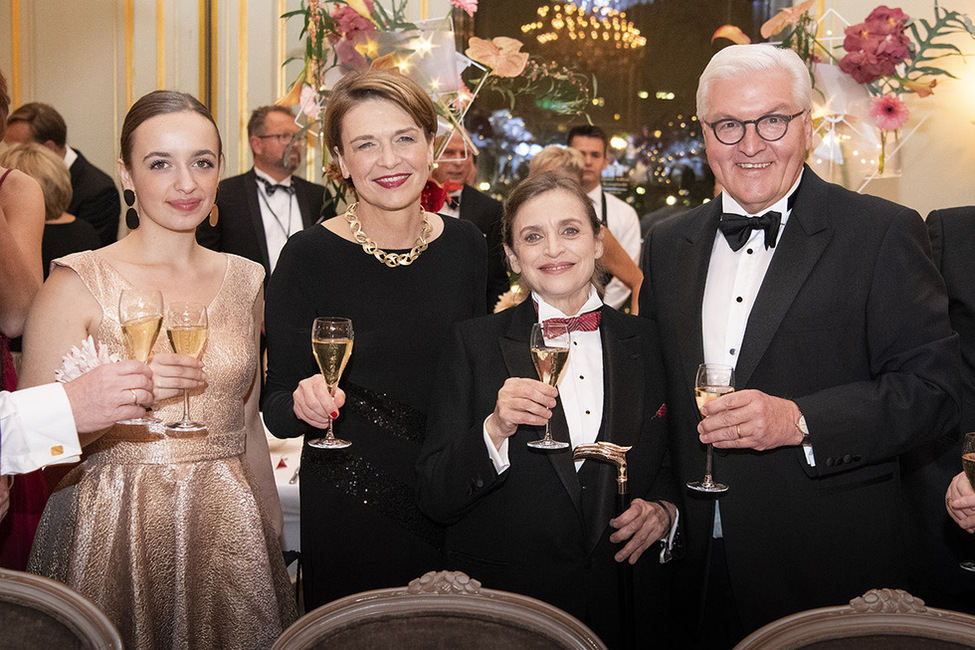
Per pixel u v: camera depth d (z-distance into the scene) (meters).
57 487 2.16
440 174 4.52
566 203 2.15
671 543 2.19
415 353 2.44
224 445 2.20
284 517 2.81
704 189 6.30
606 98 6.25
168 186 2.10
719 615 2.21
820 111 4.46
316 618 1.52
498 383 2.19
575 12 6.18
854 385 2.02
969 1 5.77
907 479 3.10
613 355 2.19
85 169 5.73
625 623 2.09
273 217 5.45
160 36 6.38
